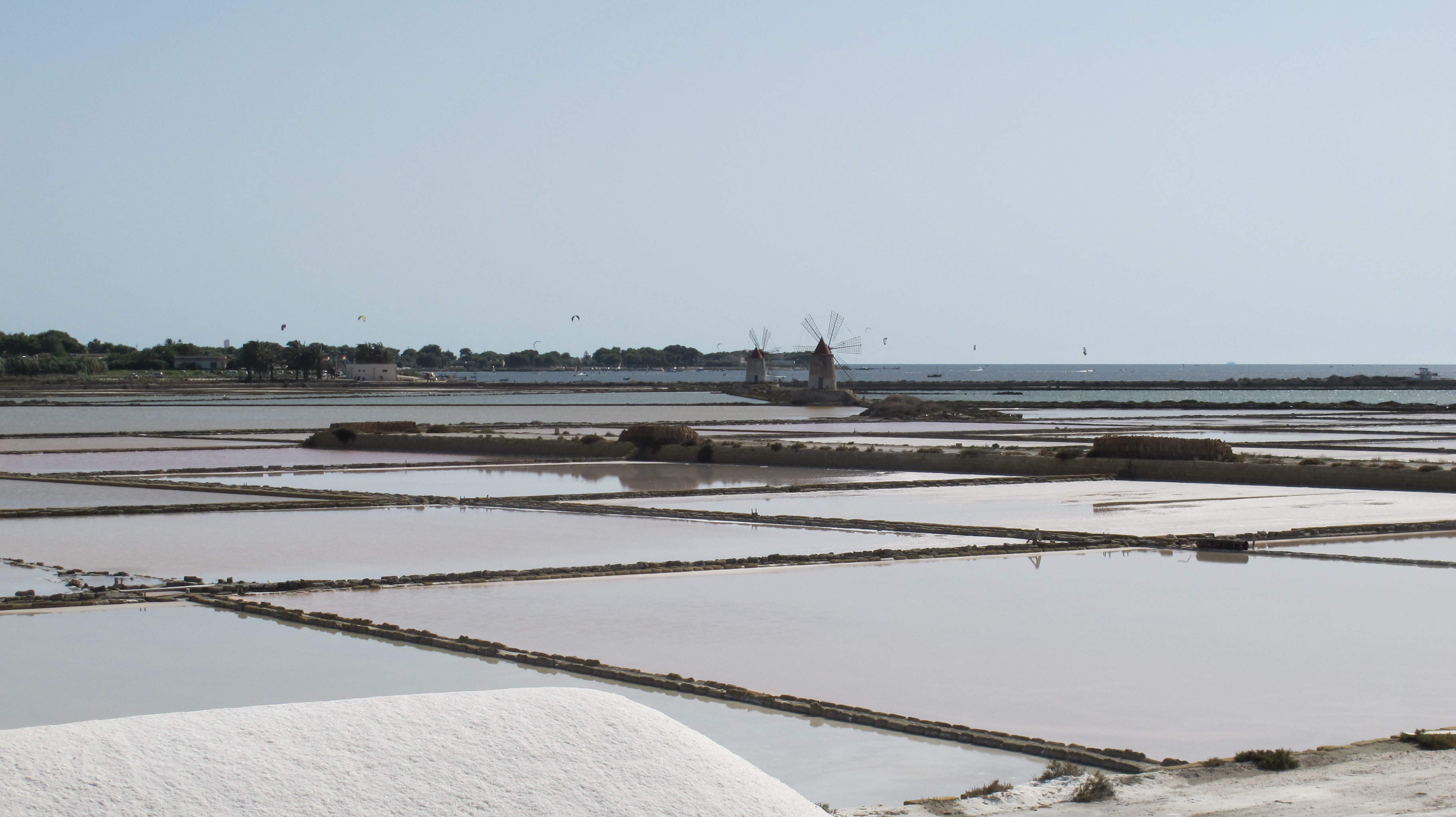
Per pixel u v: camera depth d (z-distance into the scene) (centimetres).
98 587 2589
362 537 3441
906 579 2698
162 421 9994
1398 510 4038
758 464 6134
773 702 1647
